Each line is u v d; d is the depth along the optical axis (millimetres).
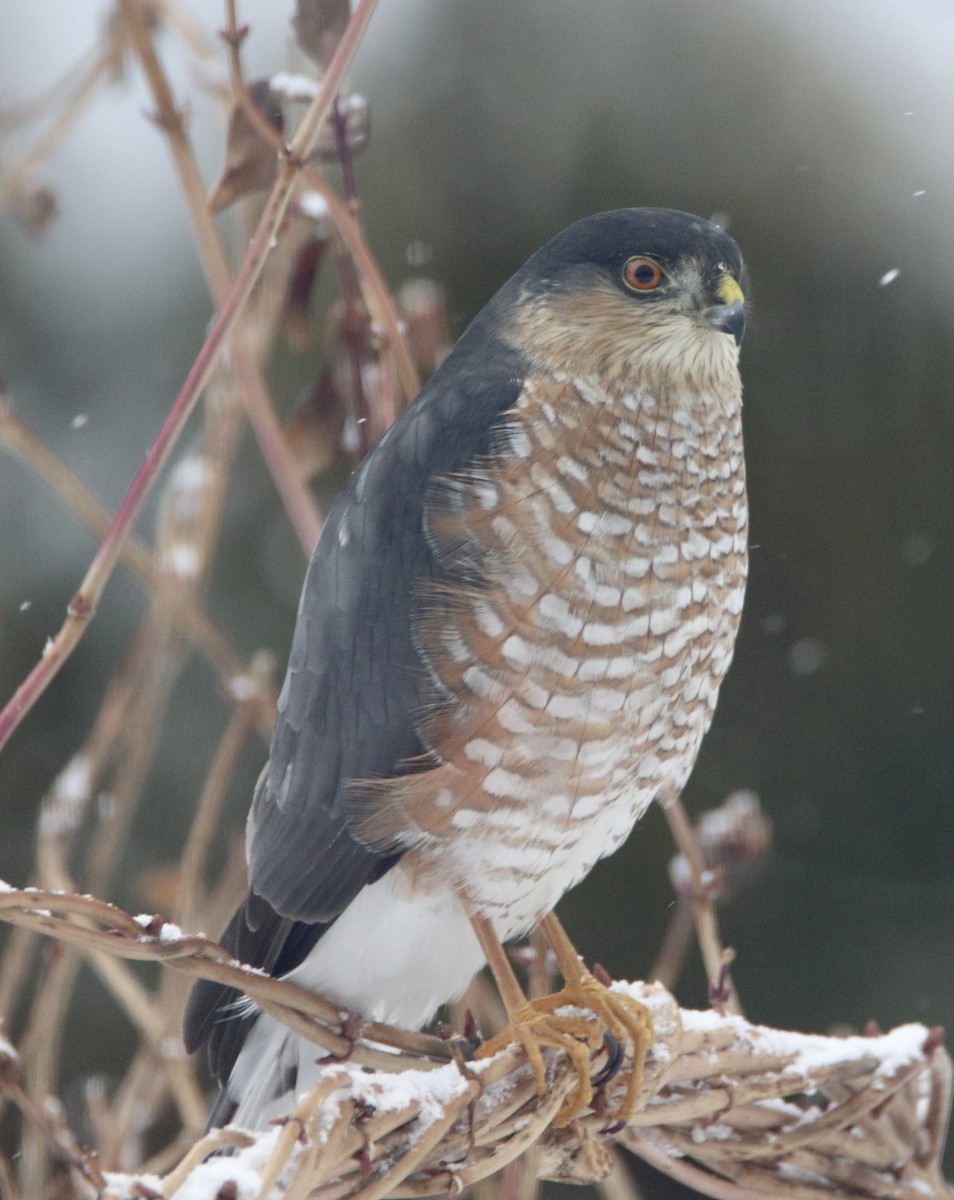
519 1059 5445
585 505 6227
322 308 10500
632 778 6445
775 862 11422
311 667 6484
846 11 10906
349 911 6473
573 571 6141
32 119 8438
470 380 6566
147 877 8766
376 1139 4855
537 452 6250
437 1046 5484
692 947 11359
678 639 6375
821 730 11461
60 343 11219
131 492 5492
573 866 6531
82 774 7770
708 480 6531
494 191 10859
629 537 6250
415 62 10938
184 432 11008
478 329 6988
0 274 11188
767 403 11078
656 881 11367
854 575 11312
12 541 11188
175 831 11102
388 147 10922
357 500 6523
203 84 7160
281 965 6453
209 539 7492
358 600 6332
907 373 10945
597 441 6348
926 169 10727
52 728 11211
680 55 10805
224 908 7945
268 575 11117
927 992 11078
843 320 10898
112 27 7789
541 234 10828
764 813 11430
